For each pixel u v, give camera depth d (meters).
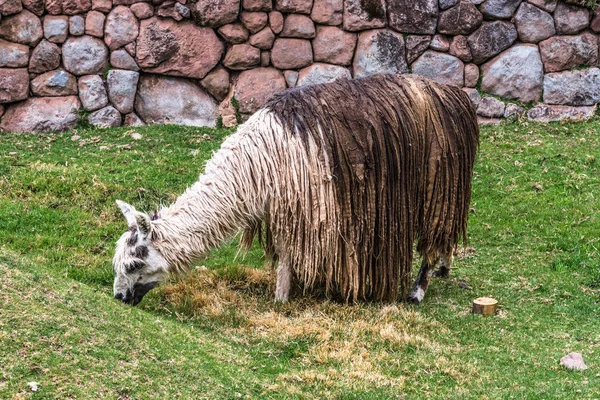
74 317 4.87
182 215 6.05
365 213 6.22
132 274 5.89
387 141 6.24
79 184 8.30
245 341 5.62
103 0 10.07
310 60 10.64
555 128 10.75
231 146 6.17
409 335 5.87
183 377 4.65
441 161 6.44
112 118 10.19
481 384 5.17
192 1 10.23
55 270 6.51
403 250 6.45
